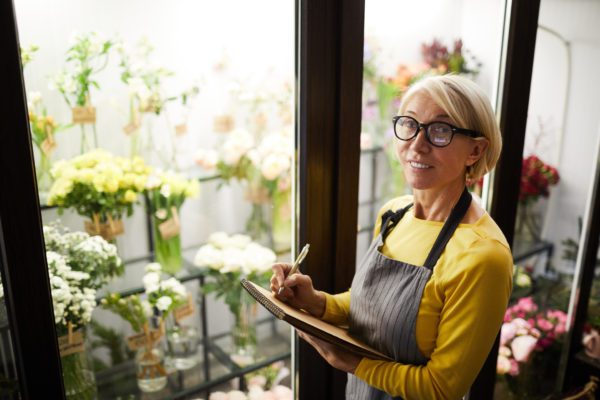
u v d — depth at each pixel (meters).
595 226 2.16
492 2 1.98
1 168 0.99
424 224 1.17
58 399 1.18
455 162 1.07
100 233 1.63
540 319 2.25
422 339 1.10
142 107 1.87
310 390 1.61
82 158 1.60
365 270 1.22
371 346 1.20
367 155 2.44
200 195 2.14
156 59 1.91
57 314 1.34
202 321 1.99
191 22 1.98
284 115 2.30
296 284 1.24
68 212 1.57
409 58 2.33
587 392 2.09
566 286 2.38
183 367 1.85
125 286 1.71
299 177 1.40
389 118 2.43
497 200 1.74
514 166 1.74
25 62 1.52
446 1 2.14
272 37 2.19
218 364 1.88
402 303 1.11
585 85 2.14
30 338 1.11
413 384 1.07
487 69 2.06
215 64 2.08
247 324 1.92
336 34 1.32
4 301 1.09
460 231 1.08
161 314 1.71
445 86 1.05
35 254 1.07
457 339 1.02
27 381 1.13
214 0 2.02
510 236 1.84
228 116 2.17
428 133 1.06
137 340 1.68
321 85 1.33
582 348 2.32
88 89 1.67
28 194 1.03
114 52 1.77
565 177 2.28
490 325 1.02
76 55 1.63
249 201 2.26
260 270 1.90
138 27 1.83
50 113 1.61
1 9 0.93
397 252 1.19
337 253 1.49
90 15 1.68
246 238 2.08
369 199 2.51
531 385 2.26
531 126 2.09
